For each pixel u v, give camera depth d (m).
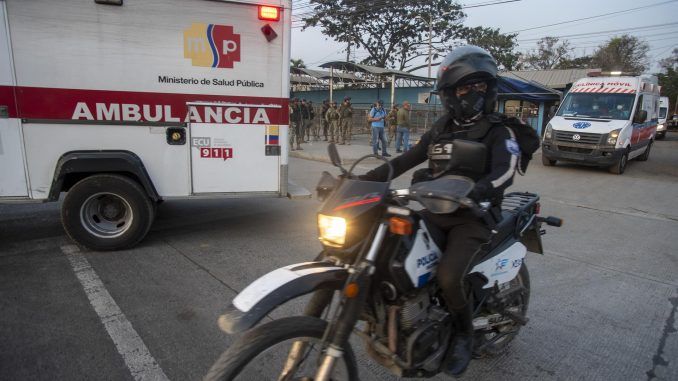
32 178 5.00
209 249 5.46
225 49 5.39
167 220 6.70
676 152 20.12
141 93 5.18
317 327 2.18
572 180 11.59
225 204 7.79
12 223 6.23
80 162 5.01
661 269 5.38
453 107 2.73
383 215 2.24
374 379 3.09
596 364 3.37
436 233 2.56
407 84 32.91
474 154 2.24
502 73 28.17
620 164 12.57
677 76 50.31
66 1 4.81
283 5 5.51
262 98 5.63
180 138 5.39
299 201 8.13
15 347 3.27
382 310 2.42
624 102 13.23
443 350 2.53
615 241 6.43
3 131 4.85
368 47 43.25
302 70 30.25
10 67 4.77
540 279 4.94
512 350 3.51
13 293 4.12
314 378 2.15
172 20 5.16
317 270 2.22
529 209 3.36
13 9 4.69
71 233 5.08
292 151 15.09
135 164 5.15
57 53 4.87
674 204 9.10
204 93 5.40
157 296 4.16
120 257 5.10
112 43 5.01
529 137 2.68
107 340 3.42
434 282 2.53
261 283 2.17
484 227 2.61
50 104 4.93
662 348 3.62
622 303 4.41
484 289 2.84
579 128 12.68
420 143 3.01
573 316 4.11
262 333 2.05
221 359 2.00
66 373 3.01
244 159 5.69
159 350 3.31
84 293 4.17
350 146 17.58
